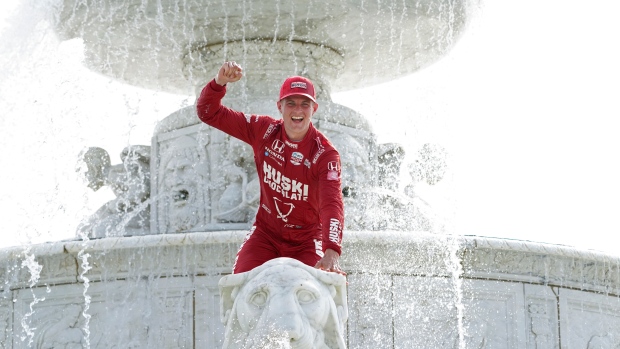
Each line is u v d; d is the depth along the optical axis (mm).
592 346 11594
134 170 13648
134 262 11156
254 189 12656
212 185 12969
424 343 11156
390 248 11195
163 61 14250
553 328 11492
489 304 11391
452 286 11312
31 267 11258
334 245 7293
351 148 13141
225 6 12656
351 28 13352
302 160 7824
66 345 11102
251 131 8008
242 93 13328
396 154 14016
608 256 11727
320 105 13352
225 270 11078
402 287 11203
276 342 6500
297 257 8094
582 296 11664
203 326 10992
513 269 11492
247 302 6734
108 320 11125
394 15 13023
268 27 13141
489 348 11273
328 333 6852
